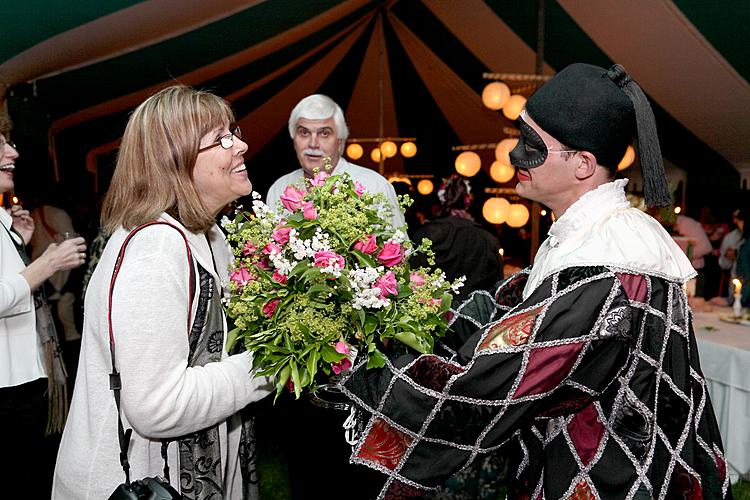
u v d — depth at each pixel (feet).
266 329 3.79
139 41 14.15
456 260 7.26
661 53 17.47
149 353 3.43
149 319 3.44
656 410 3.51
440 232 7.27
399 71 27.94
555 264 3.48
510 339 3.33
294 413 7.69
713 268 17.95
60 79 15.01
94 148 24.36
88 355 3.79
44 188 12.79
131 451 3.77
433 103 29.76
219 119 3.92
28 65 12.80
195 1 12.39
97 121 21.20
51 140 18.22
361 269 3.68
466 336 4.39
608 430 3.52
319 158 8.18
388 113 31.76
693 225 14.28
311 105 8.09
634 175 13.79
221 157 3.90
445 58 24.47
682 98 19.56
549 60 20.57
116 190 3.87
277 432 10.83
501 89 13.57
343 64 27.61
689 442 3.55
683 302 3.66
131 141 3.85
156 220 3.73
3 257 6.18
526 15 18.01
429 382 3.39
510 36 19.88
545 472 3.67
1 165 6.34
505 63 21.99
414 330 3.76
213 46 17.04
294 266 3.63
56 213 12.42
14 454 6.31
